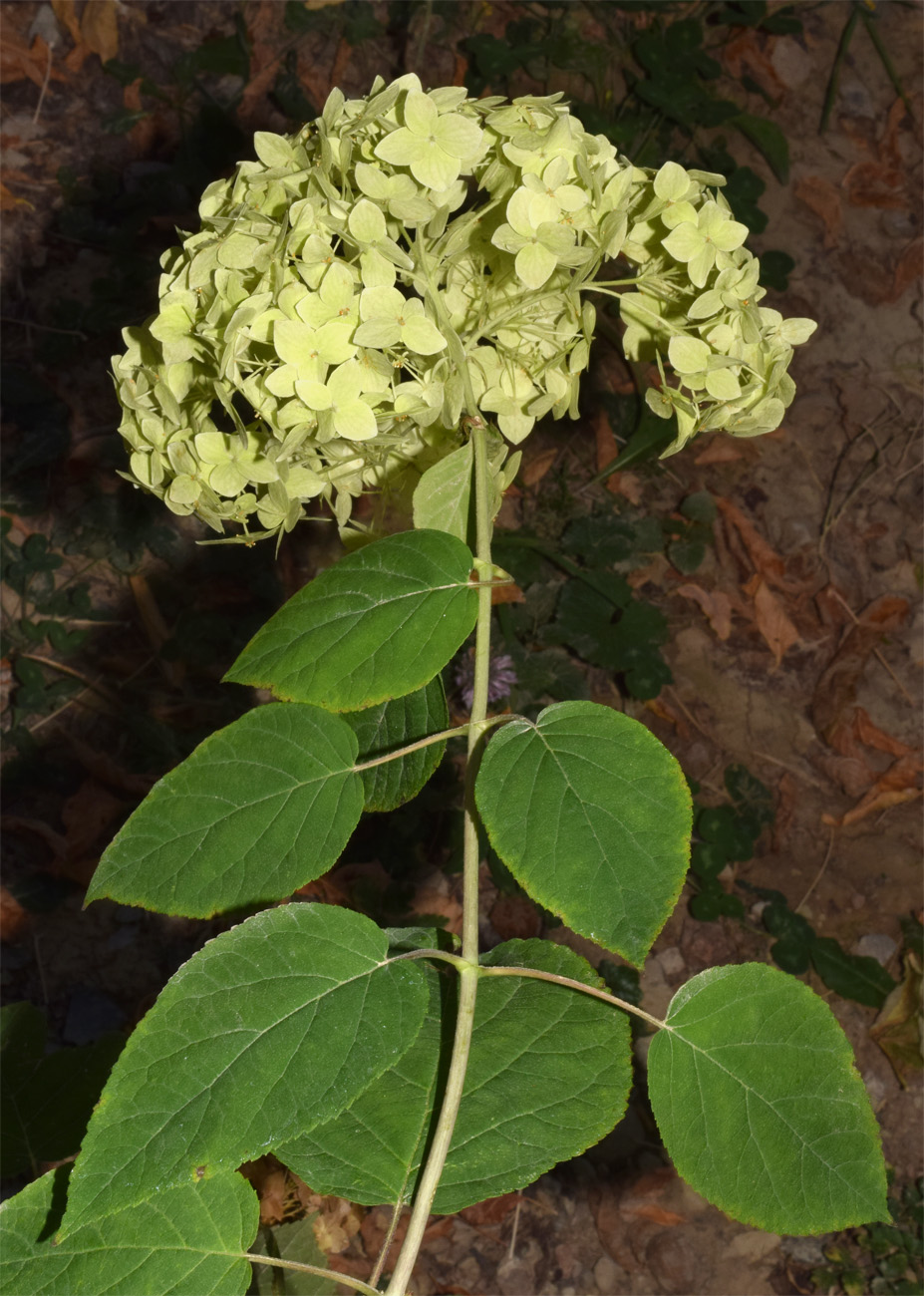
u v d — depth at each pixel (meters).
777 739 2.20
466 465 0.75
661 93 2.54
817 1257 1.71
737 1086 0.69
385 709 0.78
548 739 0.69
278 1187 1.55
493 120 0.75
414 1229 0.69
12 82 2.33
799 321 0.78
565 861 0.67
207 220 0.77
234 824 0.69
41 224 2.27
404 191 0.73
